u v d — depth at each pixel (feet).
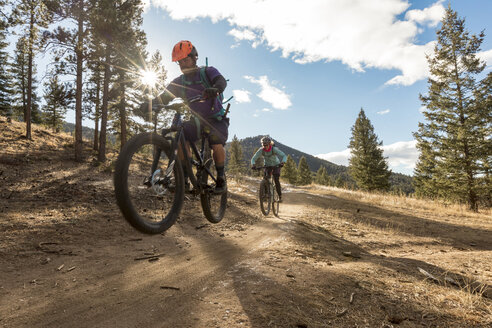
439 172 77.05
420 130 77.92
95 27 53.67
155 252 14.66
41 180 34.42
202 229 20.63
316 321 8.60
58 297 9.32
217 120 9.18
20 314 8.18
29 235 15.07
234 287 10.37
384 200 54.65
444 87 73.20
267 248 15.96
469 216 42.93
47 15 51.19
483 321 9.39
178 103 8.76
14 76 126.52
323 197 52.75
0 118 84.94
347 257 16.49
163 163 7.77
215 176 9.81
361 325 8.71
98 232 17.12
